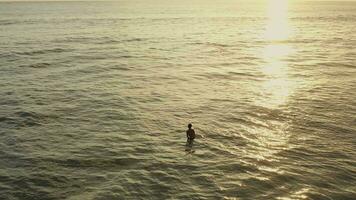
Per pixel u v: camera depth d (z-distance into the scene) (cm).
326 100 3072
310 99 3109
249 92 3372
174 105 2967
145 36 8212
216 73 4234
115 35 8281
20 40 7038
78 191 1642
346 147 2119
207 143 2192
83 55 5372
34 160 1956
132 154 2034
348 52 5906
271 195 1597
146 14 17438
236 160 1952
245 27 11219
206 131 2386
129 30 9538
